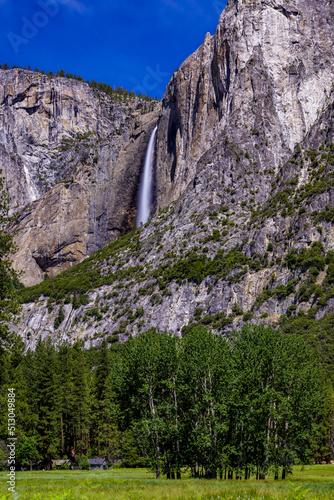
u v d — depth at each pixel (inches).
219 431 1894.7
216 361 2014.0
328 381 3267.7
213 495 1165.1
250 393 1951.3
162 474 2209.6
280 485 1462.8
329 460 3270.2
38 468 3378.4
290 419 1957.4
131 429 2170.3
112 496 1170.0
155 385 2122.3
